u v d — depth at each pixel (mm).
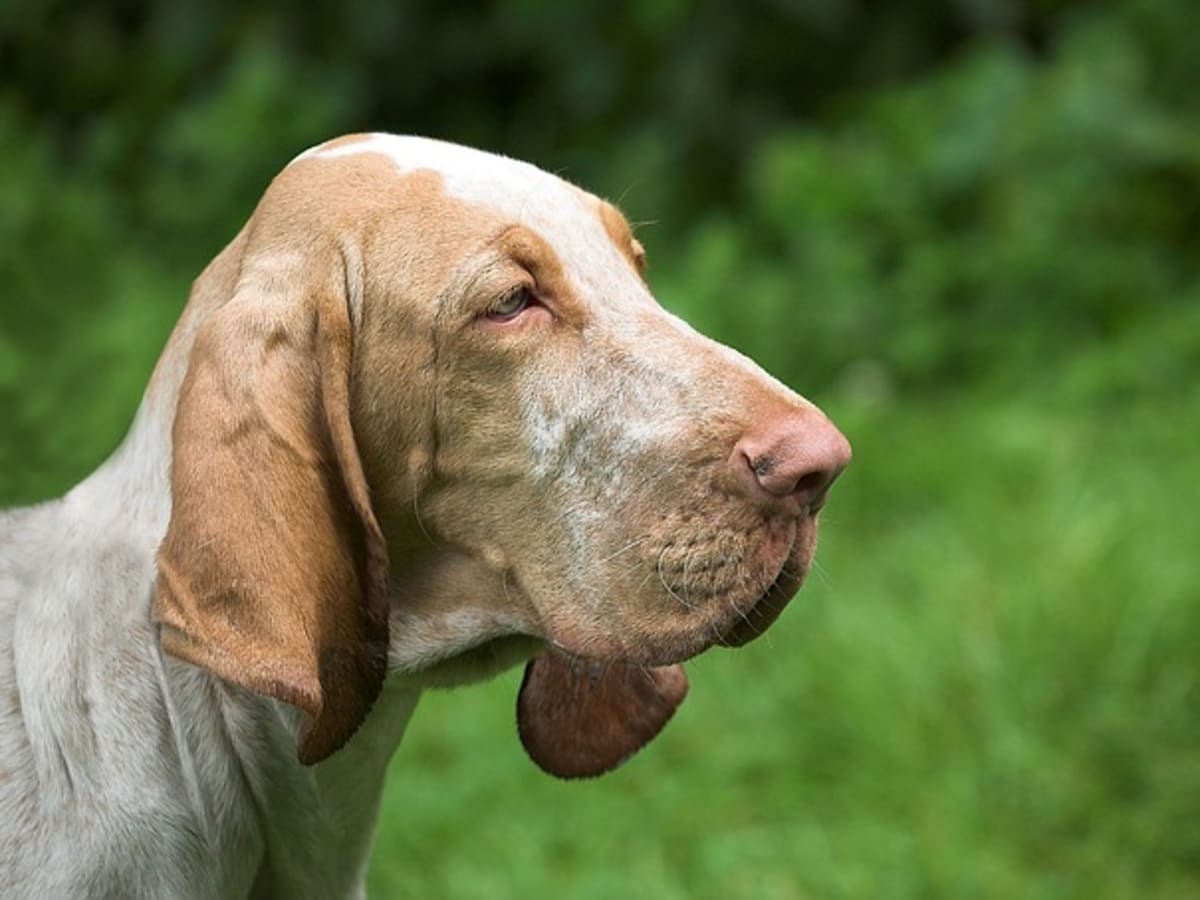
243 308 3711
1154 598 7082
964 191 10492
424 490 3865
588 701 4316
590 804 6562
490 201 3855
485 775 6648
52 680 3791
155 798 3764
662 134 11688
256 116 10898
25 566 3998
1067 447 8719
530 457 3822
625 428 3781
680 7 11508
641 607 3773
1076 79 10562
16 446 6582
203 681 3832
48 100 12258
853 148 10828
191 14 11922
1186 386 9312
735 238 10391
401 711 4074
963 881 6172
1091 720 6723
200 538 3553
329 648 3650
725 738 6875
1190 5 10875
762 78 12125
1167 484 8234
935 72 12031
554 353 3812
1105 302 10047
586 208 3996
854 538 8117
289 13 11977
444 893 6152
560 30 11859
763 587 3754
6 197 9781
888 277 10477
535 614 3887
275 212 3855
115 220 10734
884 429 9047
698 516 3736
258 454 3613
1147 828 6379
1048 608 7094
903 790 6566
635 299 3895
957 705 6879
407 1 12031
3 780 3764
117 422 7348
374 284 3773
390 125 12297
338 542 3680
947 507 8297
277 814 3939
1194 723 6695
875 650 7066
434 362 3785
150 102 11797
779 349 9719
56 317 8633
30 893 3703
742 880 6227
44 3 12156
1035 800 6504
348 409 3727
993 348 9914
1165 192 10500
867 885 6184
